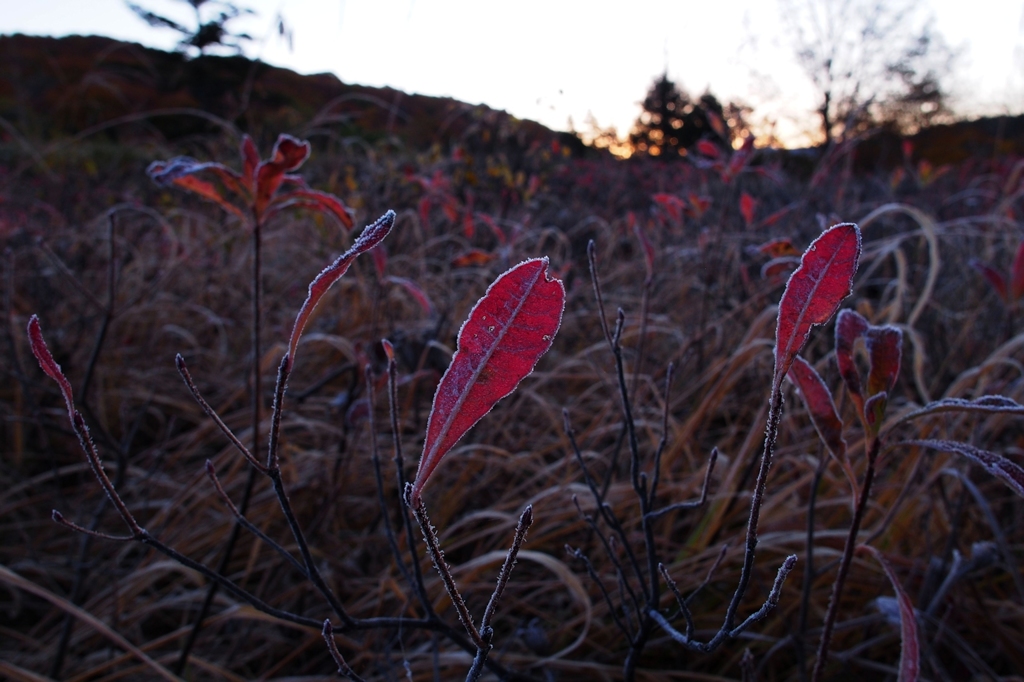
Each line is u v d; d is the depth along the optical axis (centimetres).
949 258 121
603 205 184
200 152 191
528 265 19
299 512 74
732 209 142
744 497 69
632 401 73
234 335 115
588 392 93
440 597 61
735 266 107
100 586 69
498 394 19
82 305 107
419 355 75
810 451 80
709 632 60
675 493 73
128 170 214
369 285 112
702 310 94
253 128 149
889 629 59
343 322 107
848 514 71
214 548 73
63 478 88
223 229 136
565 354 112
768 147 175
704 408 75
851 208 135
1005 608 61
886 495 70
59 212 142
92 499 82
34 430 90
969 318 100
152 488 82
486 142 193
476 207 160
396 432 34
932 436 69
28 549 72
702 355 93
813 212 134
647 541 39
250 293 120
